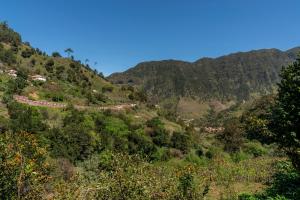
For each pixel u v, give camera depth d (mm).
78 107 58812
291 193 17188
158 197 10172
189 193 11430
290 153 16750
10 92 56562
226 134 52156
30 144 9836
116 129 47000
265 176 24031
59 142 33594
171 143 47906
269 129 17281
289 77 16531
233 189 20578
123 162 9523
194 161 42594
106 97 78562
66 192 8977
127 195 9094
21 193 8969
